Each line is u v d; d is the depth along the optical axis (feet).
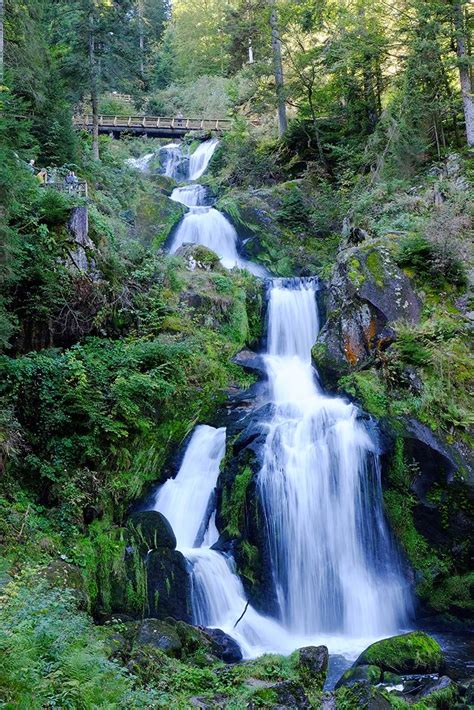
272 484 40.68
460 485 38.73
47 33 77.36
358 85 89.92
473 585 38.96
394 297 48.19
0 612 21.06
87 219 48.62
